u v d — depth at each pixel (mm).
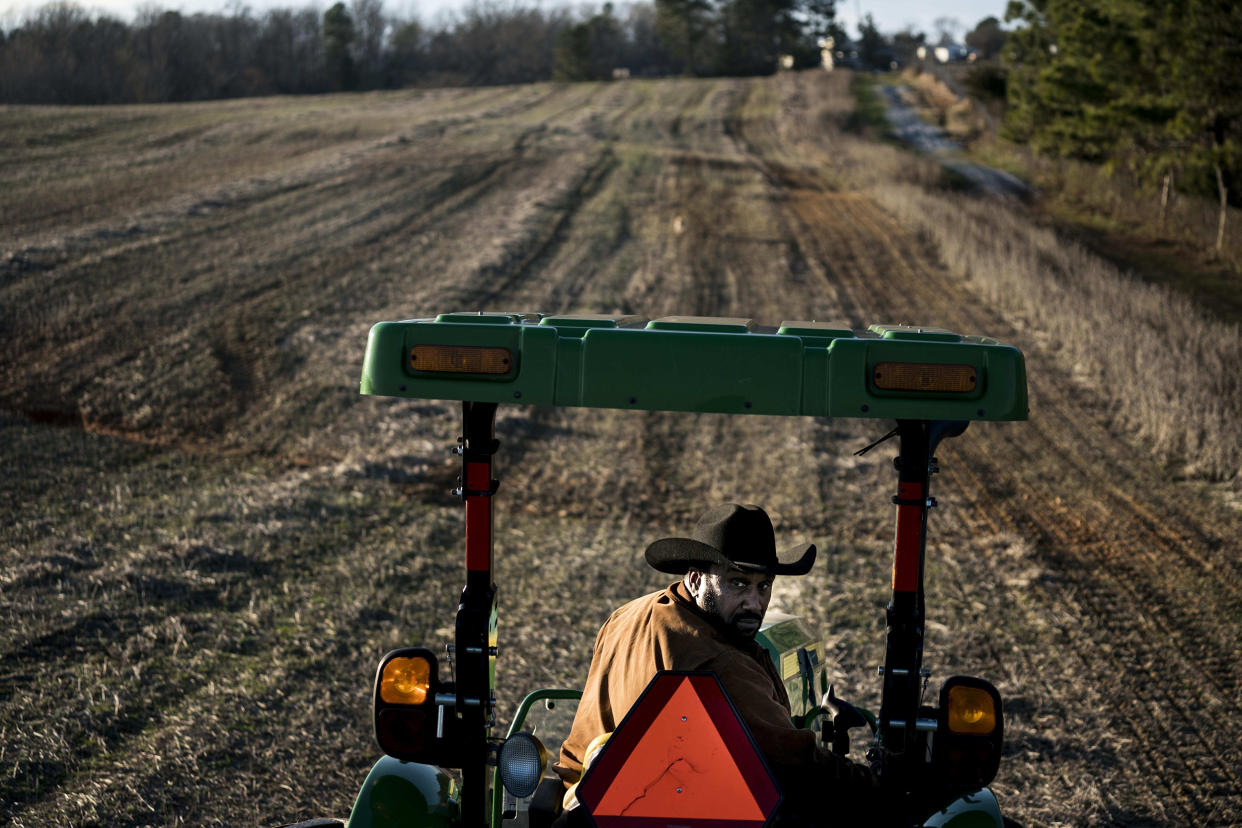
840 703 3172
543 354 2498
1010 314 21078
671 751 2387
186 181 32375
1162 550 9406
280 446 11867
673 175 40156
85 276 19078
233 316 17312
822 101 70625
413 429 12625
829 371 2432
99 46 111500
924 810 2750
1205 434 13055
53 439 11258
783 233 30234
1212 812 4996
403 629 6793
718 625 3010
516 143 45781
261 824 4418
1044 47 42906
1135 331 17656
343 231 26109
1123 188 35750
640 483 11273
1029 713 6008
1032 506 10781
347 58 132125
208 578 7531
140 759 4906
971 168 45469
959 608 7699
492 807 3053
